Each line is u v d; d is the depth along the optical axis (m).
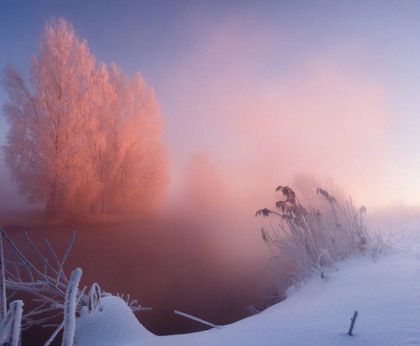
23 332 3.99
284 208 5.15
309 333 1.71
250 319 2.64
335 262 4.21
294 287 4.16
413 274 2.69
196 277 7.11
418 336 1.51
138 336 2.43
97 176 20.31
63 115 18.50
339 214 5.66
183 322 4.64
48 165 18.17
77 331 2.44
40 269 7.73
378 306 1.99
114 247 11.49
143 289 6.32
